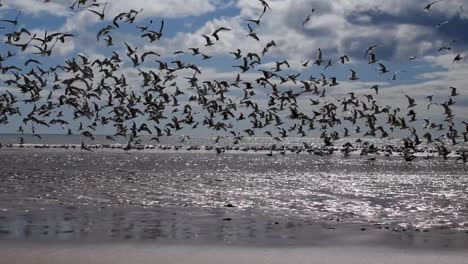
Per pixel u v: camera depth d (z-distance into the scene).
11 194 32.56
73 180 43.97
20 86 27.42
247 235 20.11
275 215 25.47
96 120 31.12
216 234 20.22
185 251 17.22
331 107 31.52
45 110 30.06
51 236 19.27
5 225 21.42
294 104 31.22
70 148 123.06
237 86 30.08
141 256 16.50
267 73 26.86
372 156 98.38
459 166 71.56
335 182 45.62
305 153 111.19
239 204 29.52
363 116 31.23
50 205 27.81
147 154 99.69
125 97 29.91
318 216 25.28
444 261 16.30
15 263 15.50
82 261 15.84
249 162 77.94
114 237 19.30
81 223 22.28
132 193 34.38
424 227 22.41
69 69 26.12
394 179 49.88
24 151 102.31
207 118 31.62
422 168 67.75
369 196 34.50
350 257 16.69
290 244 18.50
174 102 30.19
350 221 23.86
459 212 27.23
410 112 29.91
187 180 45.69
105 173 52.81
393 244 18.69
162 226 21.89
